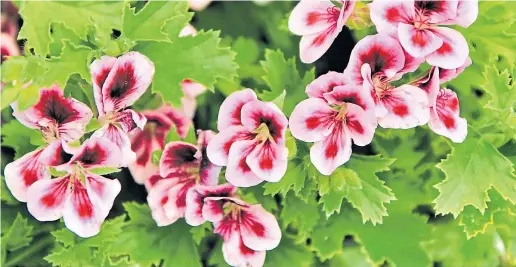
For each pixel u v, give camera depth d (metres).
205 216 0.56
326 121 0.53
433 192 0.62
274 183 0.56
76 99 0.56
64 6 0.55
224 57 0.58
